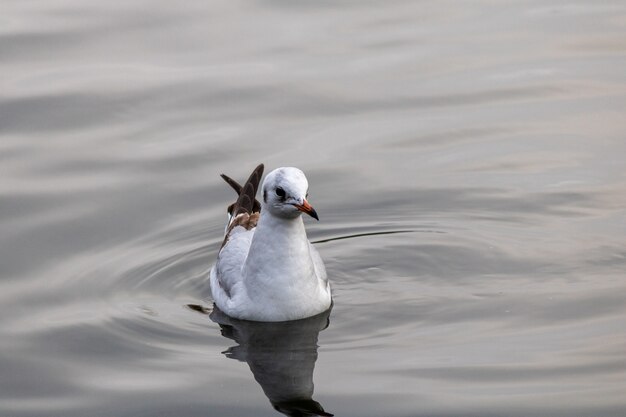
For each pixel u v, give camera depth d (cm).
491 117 1980
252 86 2084
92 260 1609
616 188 1747
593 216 1678
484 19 2334
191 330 1411
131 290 1534
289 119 1989
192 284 1552
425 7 2403
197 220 1717
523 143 1894
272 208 1373
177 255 1623
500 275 1537
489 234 1650
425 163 1853
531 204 1722
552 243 1611
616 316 1400
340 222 1706
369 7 2406
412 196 1759
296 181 1347
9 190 1786
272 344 1367
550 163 1831
